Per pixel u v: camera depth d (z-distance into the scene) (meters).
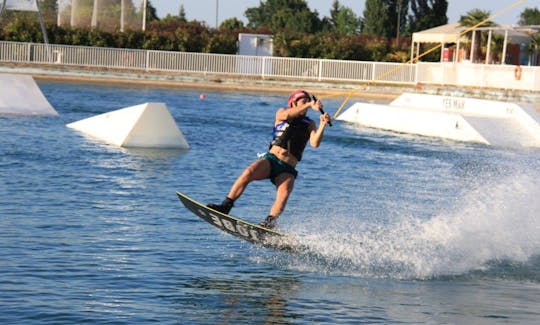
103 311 12.54
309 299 13.66
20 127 37.41
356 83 76.38
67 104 51.03
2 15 79.44
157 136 33.69
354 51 85.00
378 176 29.16
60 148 31.55
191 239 17.62
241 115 51.09
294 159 15.26
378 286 14.55
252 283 14.50
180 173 27.30
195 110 52.72
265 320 12.52
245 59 76.75
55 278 14.16
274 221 15.25
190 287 14.09
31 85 45.00
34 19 80.56
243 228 15.16
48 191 22.64
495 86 68.00
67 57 74.69
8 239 16.77
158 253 16.31
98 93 61.12
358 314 12.92
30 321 11.91
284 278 14.88
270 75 77.00
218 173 27.80
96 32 79.12
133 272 14.84
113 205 21.12
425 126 46.72
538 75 64.94
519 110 45.50
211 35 86.81
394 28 128.62
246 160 31.55
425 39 81.06
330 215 21.03
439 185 27.59
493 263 16.22
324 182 27.00
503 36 78.50
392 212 21.95
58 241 16.84
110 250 16.33
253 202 22.53
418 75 74.94
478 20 78.12
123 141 33.28
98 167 27.55
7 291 13.23
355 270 15.50
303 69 77.12
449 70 72.25
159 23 90.62
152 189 23.89
